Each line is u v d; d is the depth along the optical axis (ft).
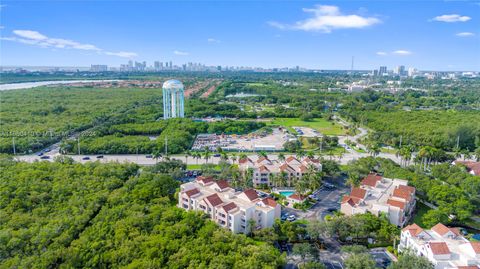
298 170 639.35
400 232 434.71
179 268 332.80
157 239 374.84
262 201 479.41
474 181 567.59
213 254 350.64
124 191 512.63
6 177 532.32
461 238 394.73
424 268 335.47
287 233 423.64
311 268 345.31
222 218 448.24
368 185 560.20
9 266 327.67
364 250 373.40
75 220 417.08
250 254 357.41
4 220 411.95
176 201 535.19
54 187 501.97
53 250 356.59
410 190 529.45
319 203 560.61
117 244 371.56
